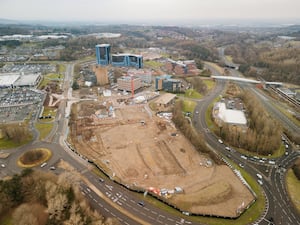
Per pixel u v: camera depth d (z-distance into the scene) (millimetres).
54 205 101000
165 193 131500
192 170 155250
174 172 153000
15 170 148125
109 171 149875
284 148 184125
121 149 176750
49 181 117875
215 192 132750
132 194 130250
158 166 158625
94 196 127500
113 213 116562
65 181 118812
